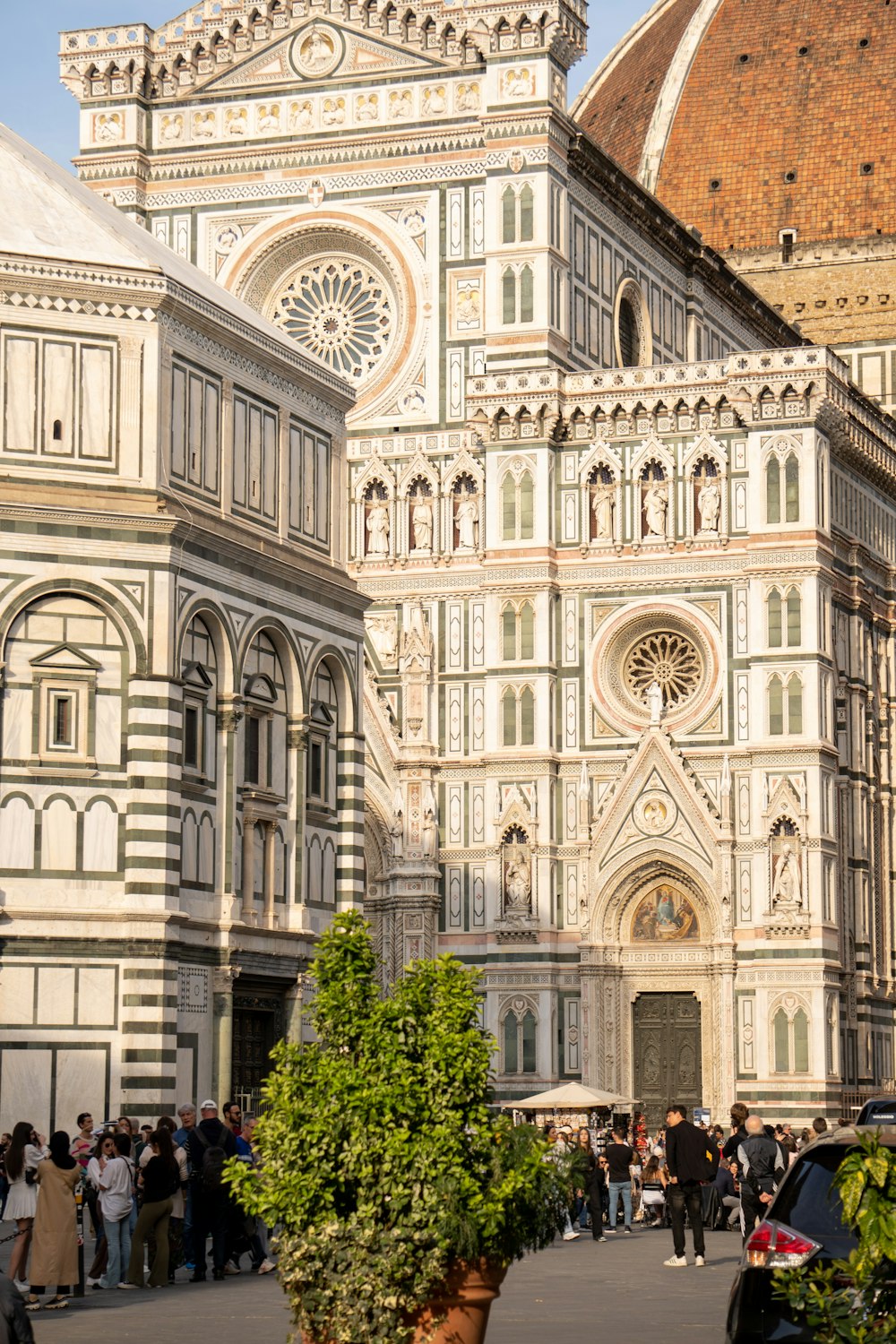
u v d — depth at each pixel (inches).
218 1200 2390.5
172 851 3019.2
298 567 3395.7
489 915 5315.0
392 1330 1395.2
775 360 5231.3
